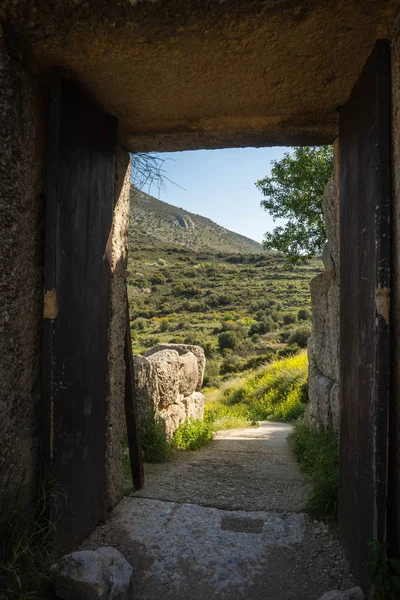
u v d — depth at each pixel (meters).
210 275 78.56
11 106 2.16
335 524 3.02
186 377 7.29
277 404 12.49
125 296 3.64
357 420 2.43
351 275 2.62
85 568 2.21
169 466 4.81
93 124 2.88
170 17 2.09
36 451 2.43
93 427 2.93
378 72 2.14
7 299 2.16
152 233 101.50
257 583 2.50
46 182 2.44
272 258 93.38
